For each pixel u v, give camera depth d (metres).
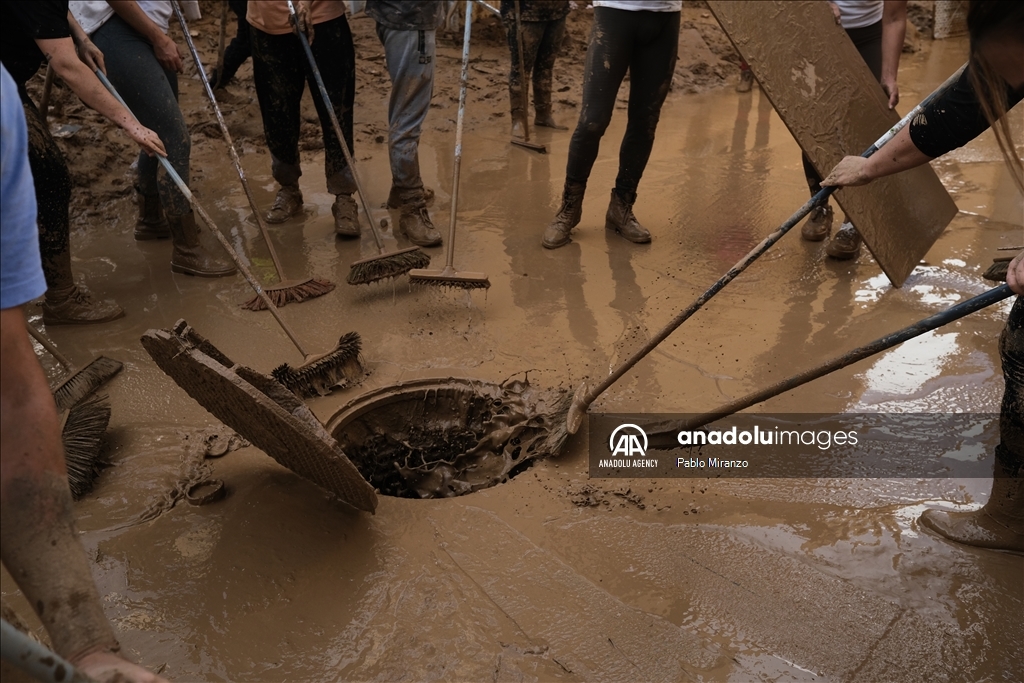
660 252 5.16
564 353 4.02
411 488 3.40
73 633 1.25
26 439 1.28
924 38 11.25
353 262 4.73
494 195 6.14
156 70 4.45
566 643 2.42
